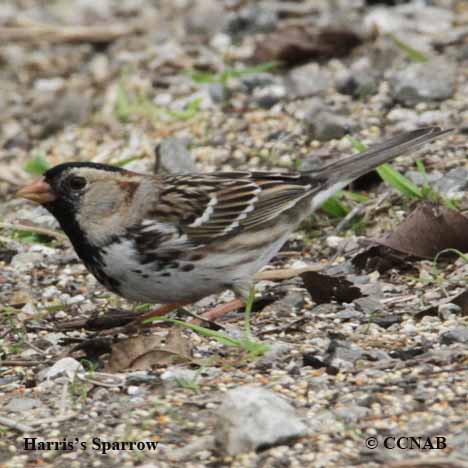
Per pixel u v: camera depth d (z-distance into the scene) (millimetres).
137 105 16469
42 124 17031
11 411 8898
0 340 10625
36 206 14359
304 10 19125
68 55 19734
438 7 18703
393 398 8484
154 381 9180
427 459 7449
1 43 20375
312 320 10312
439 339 9539
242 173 10570
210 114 15766
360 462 7641
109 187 9867
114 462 8008
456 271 11039
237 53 18016
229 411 7941
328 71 16453
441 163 13320
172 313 10969
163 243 9852
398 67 16109
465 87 15242
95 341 10000
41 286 12047
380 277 11258
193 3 21609
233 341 9531
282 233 10547
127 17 21234
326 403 8500
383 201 12695
